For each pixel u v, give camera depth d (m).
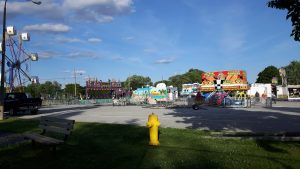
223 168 7.78
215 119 22.00
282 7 9.30
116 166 8.15
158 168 7.89
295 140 11.60
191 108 38.75
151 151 9.91
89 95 84.81
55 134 13.98
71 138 12.73
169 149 10.20
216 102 42.59
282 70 76.56
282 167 7.78
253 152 9.61
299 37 9.36
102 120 22.41
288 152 9.52
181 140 11.97
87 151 10.05
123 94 81.62
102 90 82.50
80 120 22.39
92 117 25.56
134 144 11.23
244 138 12.09
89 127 16.50
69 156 9.38
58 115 28.53
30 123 19.47
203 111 31.77
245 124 18.42
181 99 65.44
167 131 14.48
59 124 10.87
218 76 48.69
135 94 58.41
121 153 9.66
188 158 8.88
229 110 32.94
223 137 12.63
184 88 77.25
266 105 40.16
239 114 26.55
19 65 53.31
